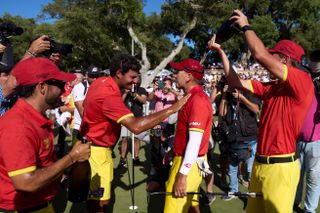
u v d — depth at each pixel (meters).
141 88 6.64
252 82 2.85
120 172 6.23
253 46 2.26
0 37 3.40
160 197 4.95
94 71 5.68
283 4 39.47
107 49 26.56
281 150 2.55
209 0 22.64
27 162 1.86
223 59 2.91
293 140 2.57
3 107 3.06
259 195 2.67
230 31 2.62
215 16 24.02
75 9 24.62
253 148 4.97
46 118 2.11
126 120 2.89
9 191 2.01
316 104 3.81
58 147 6.09
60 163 1.91
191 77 3.04
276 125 2.56
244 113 4.74
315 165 3.95
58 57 3.39
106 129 3.22
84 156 1.98
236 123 4.72
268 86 2.80
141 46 23.11
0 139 1.88
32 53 3.18
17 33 3.54
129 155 7.48
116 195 5.08
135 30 24.91
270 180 2.58
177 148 3.06
